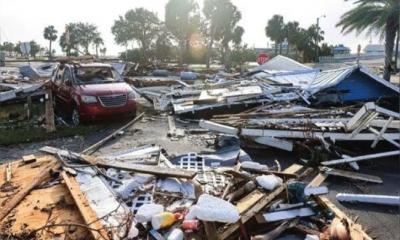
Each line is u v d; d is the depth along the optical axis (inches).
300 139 322.0
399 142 309.1
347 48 2583.7
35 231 165.6
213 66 1782.7
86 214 171.9
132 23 1914.4
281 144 322.0
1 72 915.4
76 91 442.6
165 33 1931.6
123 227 164.9
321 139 306.2
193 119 497.0
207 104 502.3
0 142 361.7
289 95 534.0
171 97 607.2
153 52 1934.1
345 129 318.7
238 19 1754.4
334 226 173.2
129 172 230.5
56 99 514.6
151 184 215.3
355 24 842.8
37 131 406.3
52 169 227.9
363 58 2031.3
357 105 490.9
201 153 327.0
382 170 287.1
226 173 229.3
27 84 661.9
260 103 513.3
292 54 2180.1
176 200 198.2
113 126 445.1
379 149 330.3
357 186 252.8
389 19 773.3
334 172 267.4
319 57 1943.9
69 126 434.6
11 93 574.6
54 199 196.7
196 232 165.2
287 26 2122.3
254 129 327.6
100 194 197.2
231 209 171.8
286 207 193.8
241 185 212.2
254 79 677.9
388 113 306.8
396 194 239.5
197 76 1050.1
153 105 594.2
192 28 1738.4
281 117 388.8
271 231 175.3
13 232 165.8
